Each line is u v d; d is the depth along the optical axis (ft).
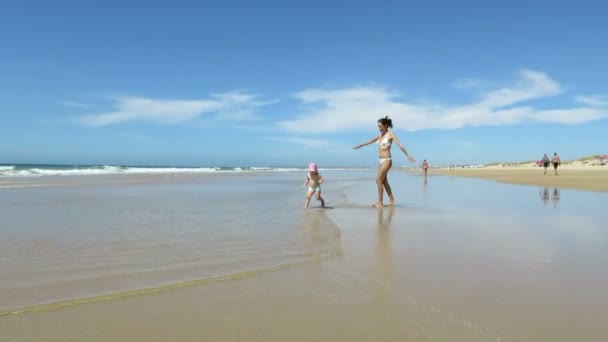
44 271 12.06
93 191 42.39
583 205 29.96
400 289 10.37
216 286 10.73
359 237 17.26
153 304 9.41
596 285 10.66
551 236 17.39
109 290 10.39
